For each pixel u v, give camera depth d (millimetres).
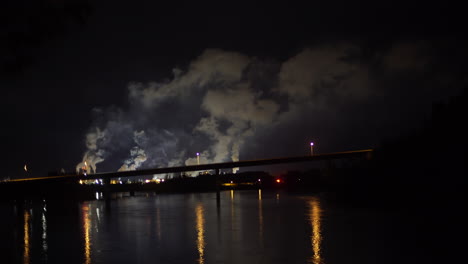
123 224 70250
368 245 42281
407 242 42656
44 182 140000
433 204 66312
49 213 102125
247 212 82000
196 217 76750
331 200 97875
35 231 66688
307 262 36719
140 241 51625
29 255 45750
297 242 45969
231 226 61812
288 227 57938
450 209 60938
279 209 84812
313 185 168625
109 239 54344
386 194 85688
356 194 96500
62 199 156250
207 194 174000
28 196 147500
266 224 62219
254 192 170125
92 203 136750
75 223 75875
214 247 45281
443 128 90500
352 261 36250
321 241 45844
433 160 81875
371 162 104875
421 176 81188
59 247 49969
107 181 140500
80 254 45031
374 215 64000
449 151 80438
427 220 55000
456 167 74938
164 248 46156
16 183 135500
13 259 44000
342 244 43531
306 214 72625
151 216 82062
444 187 72750
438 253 37438
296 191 151375
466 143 79375
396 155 97000
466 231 46531
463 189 69062
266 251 41938
